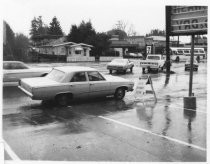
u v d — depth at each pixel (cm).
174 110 971
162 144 632
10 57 4281
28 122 796
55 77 1041
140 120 832
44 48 5584
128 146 618
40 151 587
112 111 941
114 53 5806
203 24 970
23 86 1045
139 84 1161
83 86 1036
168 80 1919
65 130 726
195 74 2447
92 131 721
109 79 1132
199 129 745
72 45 5119
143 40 7256
